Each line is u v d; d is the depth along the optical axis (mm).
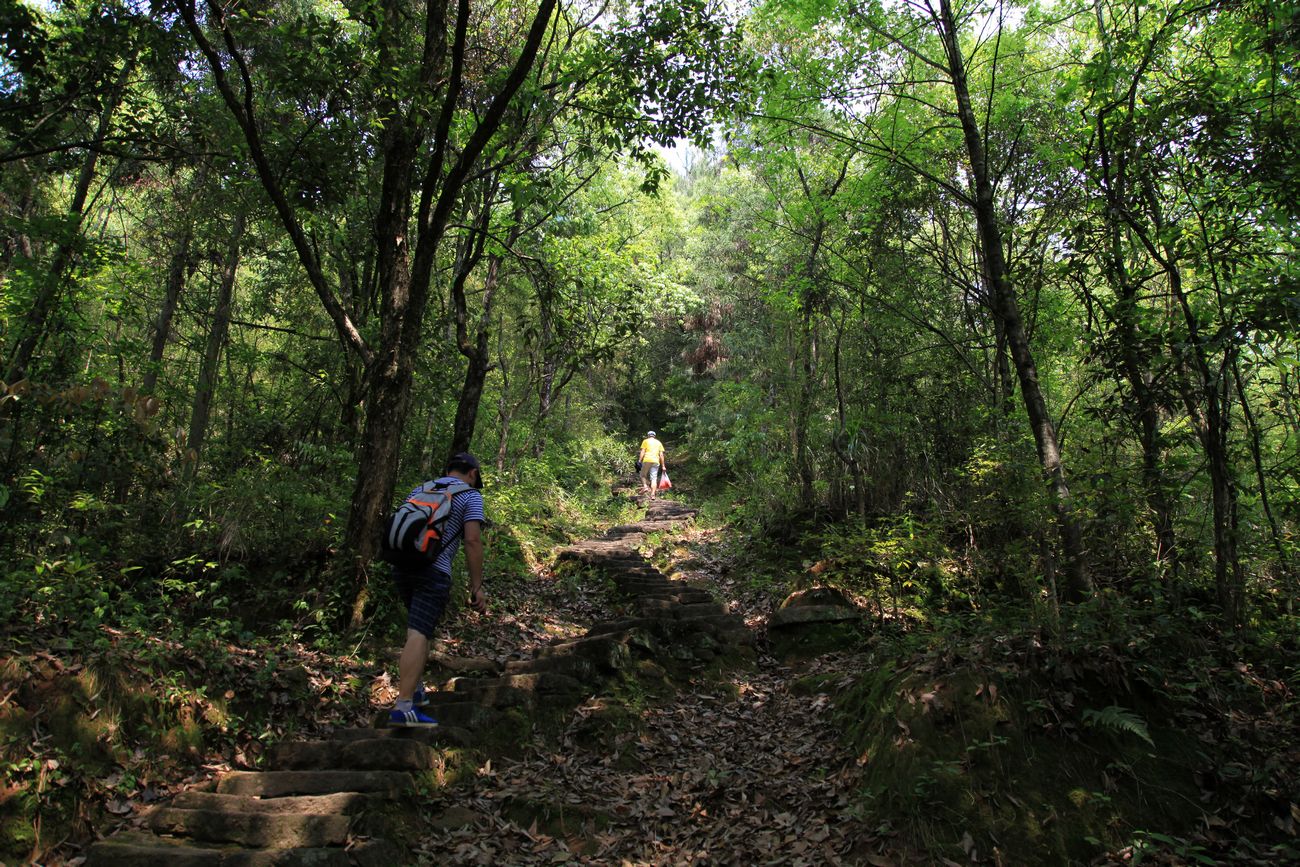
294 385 12023
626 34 7184
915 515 8492
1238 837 3270
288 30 6777
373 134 8414
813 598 7242
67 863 3186
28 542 5773
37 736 3449
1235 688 4219
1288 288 4449
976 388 8836
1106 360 5820
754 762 4617
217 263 11344
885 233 9523
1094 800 3402
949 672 4094
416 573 4633
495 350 16016
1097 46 8445
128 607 5070
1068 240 6258
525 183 8359
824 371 11320
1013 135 8609
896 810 3551
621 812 4086
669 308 16234
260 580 6465
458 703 4906
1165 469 5727
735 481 17047
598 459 21797
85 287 8062
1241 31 5531
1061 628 4180
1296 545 5309
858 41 8141
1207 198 5496
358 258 10719
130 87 8492
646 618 6969
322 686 5105
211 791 3861
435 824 3818
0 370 6711
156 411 5293
